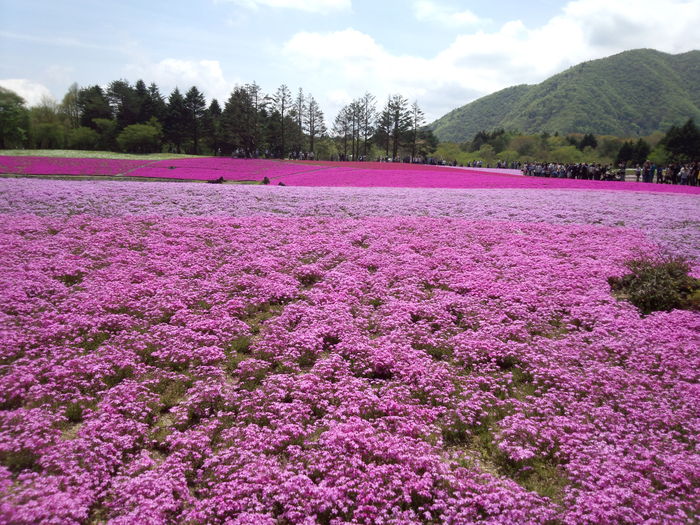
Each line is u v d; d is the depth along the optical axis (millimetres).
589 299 12156
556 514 5609
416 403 7906
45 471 5910
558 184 39375
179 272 13359
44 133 104938
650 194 31688
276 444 6742
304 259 15016
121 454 6473
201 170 51375
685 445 6855
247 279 12930
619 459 6488
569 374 8672
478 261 15328
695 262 15727
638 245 17125
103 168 47438
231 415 7469
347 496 5824
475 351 9539
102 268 13430
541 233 19047
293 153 99812
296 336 9828
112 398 7578
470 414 7602
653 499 5746
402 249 16172
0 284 11383
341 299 11883
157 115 116250
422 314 11258
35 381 7754
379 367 8984
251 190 28781
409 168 57594
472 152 159625
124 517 5305
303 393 7945
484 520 5531
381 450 6582
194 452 6543
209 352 9148
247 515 5430
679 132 105062
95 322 10000
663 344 9859
